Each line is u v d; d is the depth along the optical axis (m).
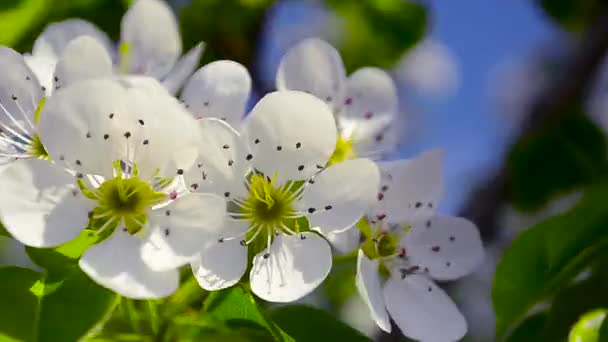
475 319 0.44
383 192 0.29
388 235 0.29
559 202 0.40
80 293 0.27
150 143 0.27
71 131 0.27
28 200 0.27
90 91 0.27
